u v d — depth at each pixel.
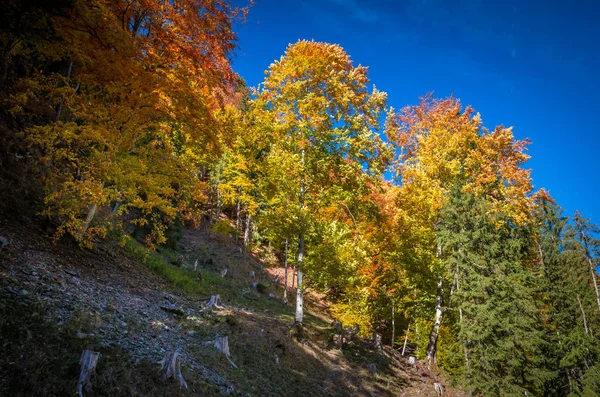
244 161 22.25
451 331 23.44
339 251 16.39
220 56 11.41
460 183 22.83
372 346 20.02
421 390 16.91
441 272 21.31
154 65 11.17
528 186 21.77
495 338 18.27
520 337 18.31
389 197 24.20
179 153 17.89
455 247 21.36
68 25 9.39
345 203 16.69
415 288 22.67
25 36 9.56
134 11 11.47
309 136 16.31
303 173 16.27
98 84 11.14
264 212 17.75
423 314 23.03
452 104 24.42
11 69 13.11
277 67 17.11
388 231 21.55
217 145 12.41
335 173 16.61
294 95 16.89
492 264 19.75
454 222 21.44
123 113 10.75
